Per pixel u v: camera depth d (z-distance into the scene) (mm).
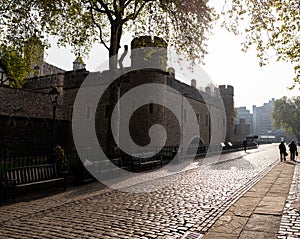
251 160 20672
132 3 16188
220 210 6125
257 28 11141
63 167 9805
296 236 4453
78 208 6266
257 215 5699
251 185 9500
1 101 22250
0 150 18078
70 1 13797
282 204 6652
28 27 14508
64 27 15641
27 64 16203
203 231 4727
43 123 22703
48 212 5891
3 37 14523
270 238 4367
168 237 4426
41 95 25500
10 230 4703
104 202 6906
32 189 7559
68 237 4387
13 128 20359
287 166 16375
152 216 5637
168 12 14883
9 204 6582
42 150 22375
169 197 7551
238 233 4613
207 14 14180
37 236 4422
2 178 7375
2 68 24875
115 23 14367
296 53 10766
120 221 5270
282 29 10477
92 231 4684
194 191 8422
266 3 10742
